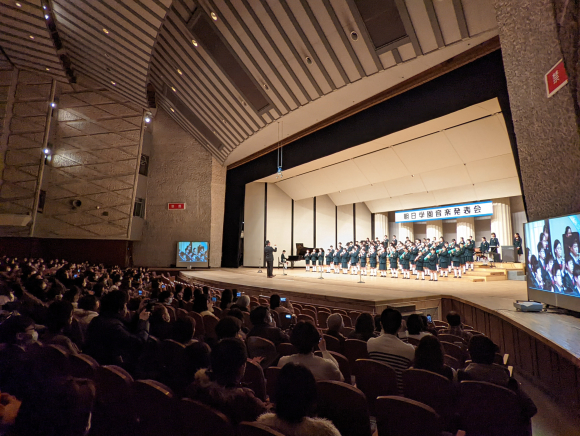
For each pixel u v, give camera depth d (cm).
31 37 1554
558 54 461
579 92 303
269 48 971
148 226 2077
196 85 1342
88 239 1972
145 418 192
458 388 227
